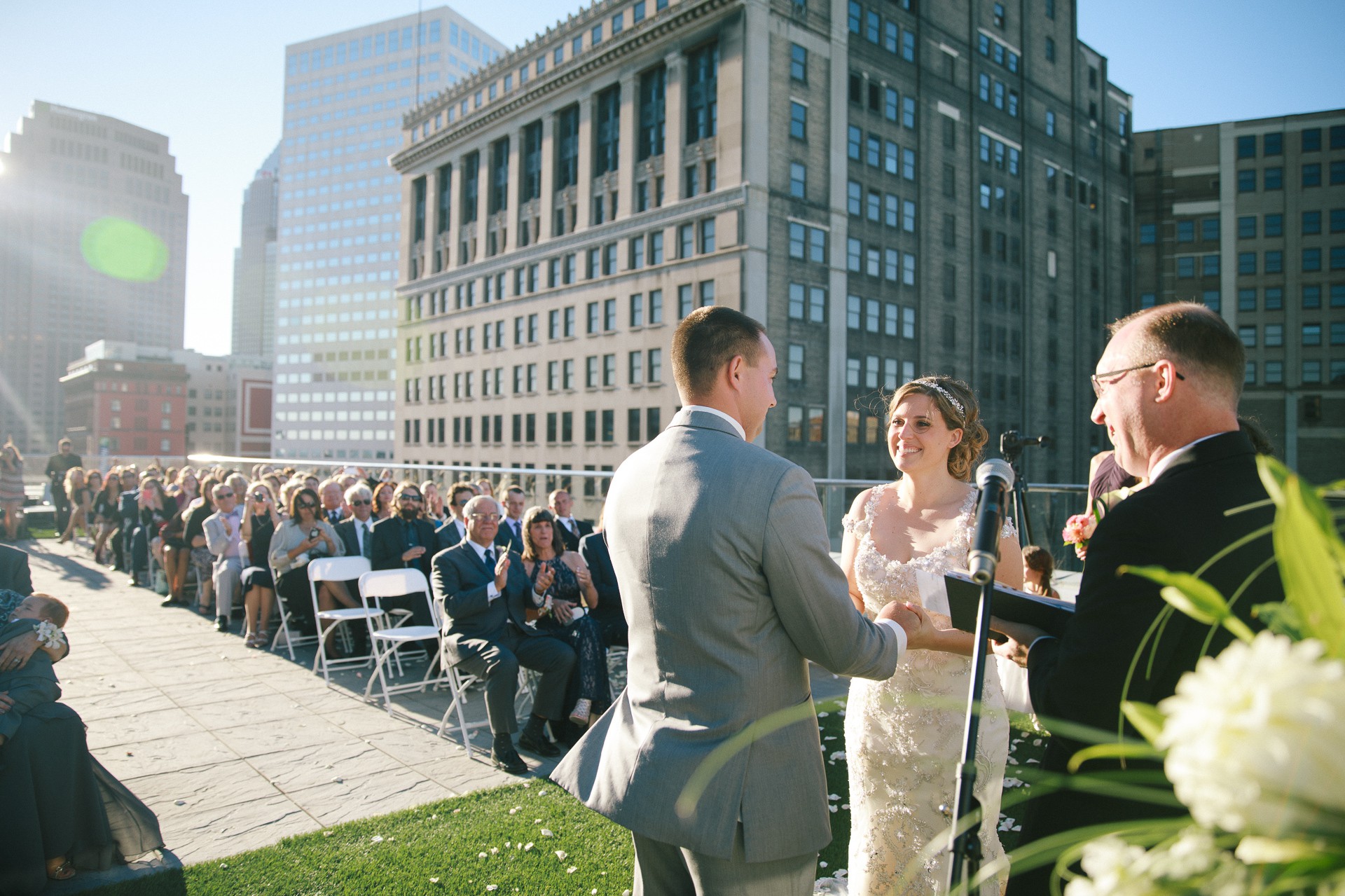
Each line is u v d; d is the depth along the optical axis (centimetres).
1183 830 72
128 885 365
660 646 184
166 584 1205
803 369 4331
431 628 696
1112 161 6556
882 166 4762
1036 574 526
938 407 281
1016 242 5603
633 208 4769
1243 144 6650
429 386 6525
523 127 5669
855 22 4662
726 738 173
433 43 13938
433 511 1184
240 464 2212
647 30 4566
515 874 374
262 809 459
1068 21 6106
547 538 606
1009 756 524
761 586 176
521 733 597
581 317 5088
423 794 483
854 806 274
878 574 276
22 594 411
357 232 14175
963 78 5253
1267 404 6519
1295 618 70
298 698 684
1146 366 155
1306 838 57
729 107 4216
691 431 197
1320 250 6456
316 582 836
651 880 194
